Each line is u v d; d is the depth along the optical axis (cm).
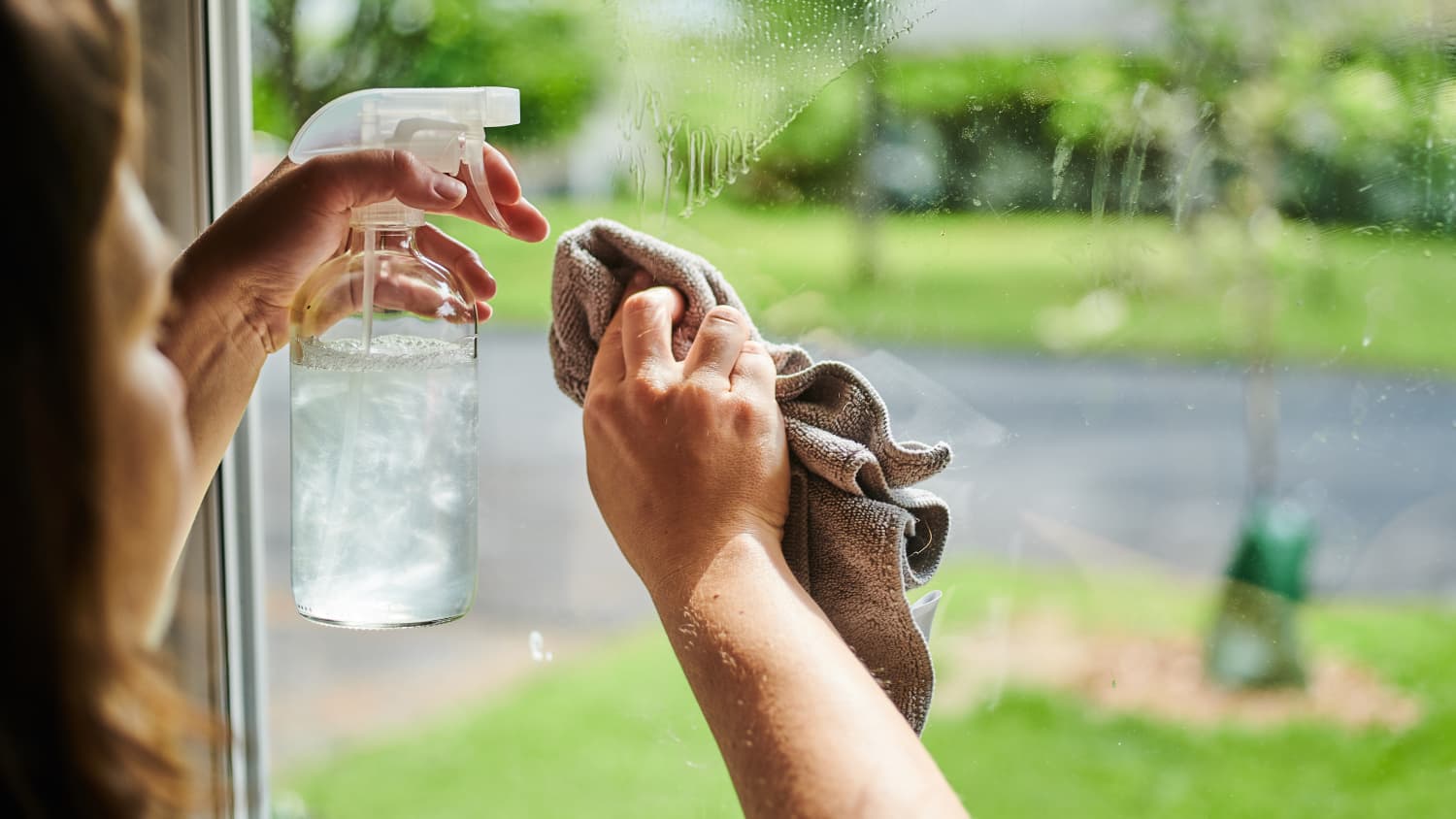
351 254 61
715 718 47
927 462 59
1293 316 71
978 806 77
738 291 75
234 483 89
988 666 75
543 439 91
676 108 75
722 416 55
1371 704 73
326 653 97
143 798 34
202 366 63
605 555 91
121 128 33
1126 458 73
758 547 51
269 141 87
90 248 32
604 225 64
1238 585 73
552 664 92
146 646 36
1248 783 74
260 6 86
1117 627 74
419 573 62
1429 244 69
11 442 31
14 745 32
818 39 71
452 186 60
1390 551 72
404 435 61
